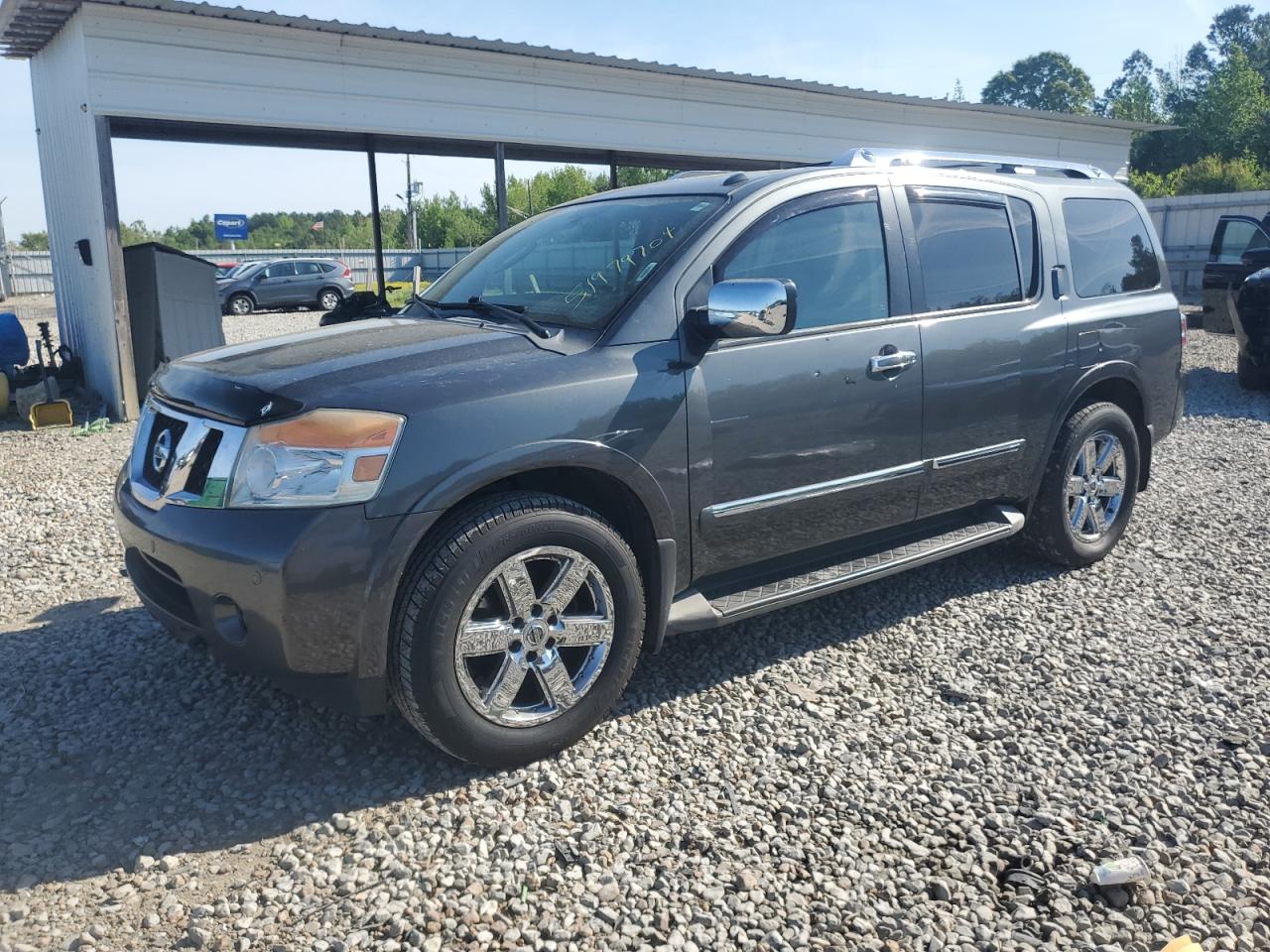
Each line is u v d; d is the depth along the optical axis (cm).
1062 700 359
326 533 275
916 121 1697
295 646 278
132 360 1006
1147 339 504
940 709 352
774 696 361
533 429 301
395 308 441
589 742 328
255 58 1052
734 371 346
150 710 351
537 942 237
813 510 377
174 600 313
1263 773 310
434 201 4978
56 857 269
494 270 404
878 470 393
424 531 284
